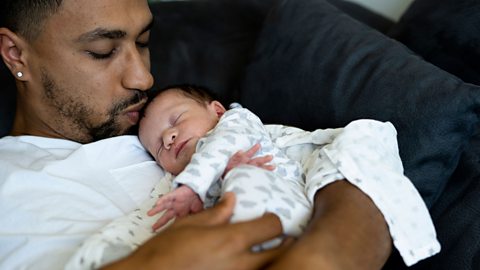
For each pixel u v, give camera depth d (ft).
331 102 3.51
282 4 4.42
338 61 3.62
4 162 3.26
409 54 3.43
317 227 2.27
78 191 3.09
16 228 2.92
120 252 2.52
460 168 3.20
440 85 3.03
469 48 3.53
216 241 1.96
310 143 3.19
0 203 3.02
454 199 3.10
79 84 3.41
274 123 4.04
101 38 3.24
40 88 3.52
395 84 3.21
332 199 2.52
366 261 2.27
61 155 3.49
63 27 3.22
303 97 3.77
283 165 2.96
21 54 3.45
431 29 3.82
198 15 5.16
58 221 2.89
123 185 3.32
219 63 4.91
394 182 2.63
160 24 4.99
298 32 4.09
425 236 2.57
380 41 3.61
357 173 2.62
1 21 3.42
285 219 2.44
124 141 3.64
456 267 2.87
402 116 3.08
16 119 3.95
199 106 3.60
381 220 2.50
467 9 3.67
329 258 2.10
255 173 2.59
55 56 3.33
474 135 3.33
